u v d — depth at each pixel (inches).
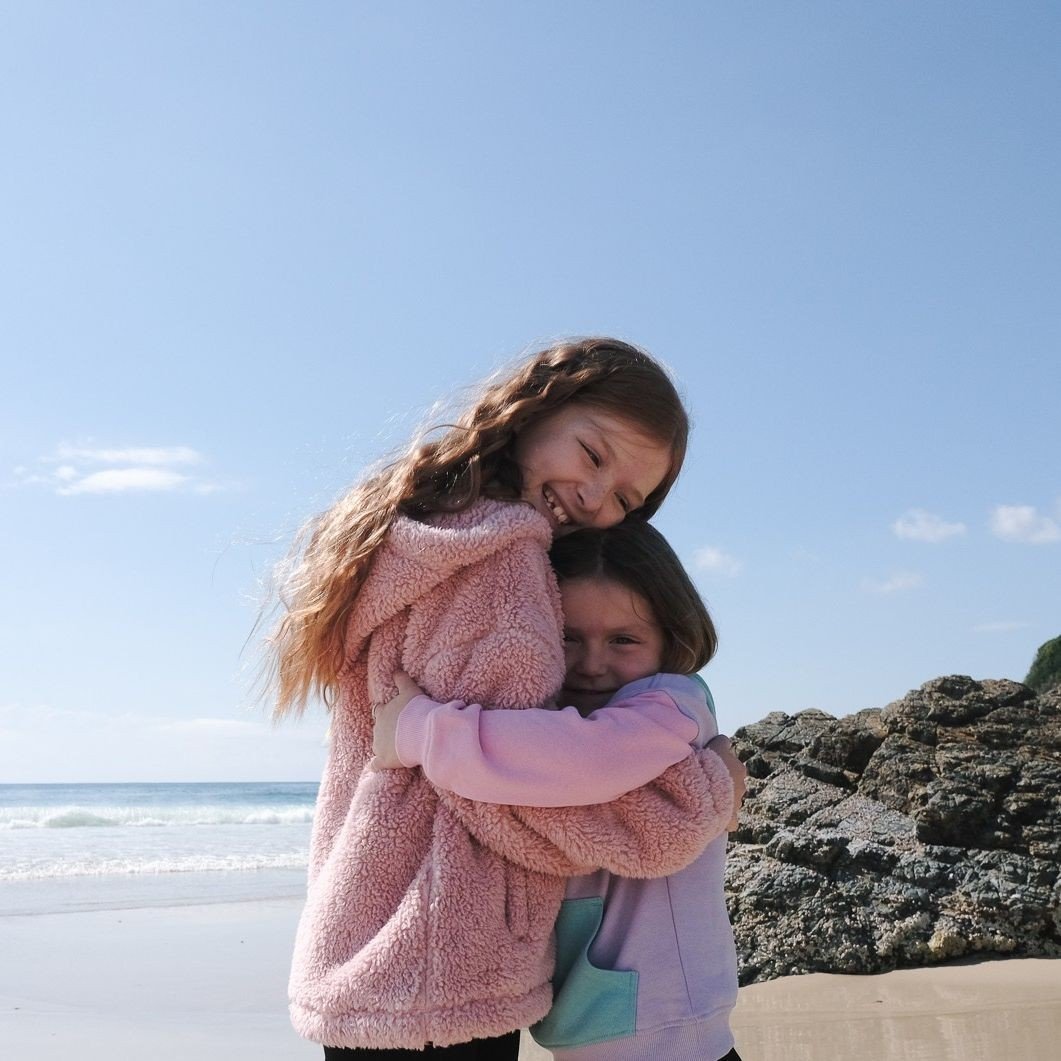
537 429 104.3
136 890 515.5
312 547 98.9
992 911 231.1
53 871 623.5
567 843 82.7
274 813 1301.7
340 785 91.7
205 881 564.7
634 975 86.2
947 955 229.3
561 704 102.9
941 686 286.8
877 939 229.6
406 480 95.1
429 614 89.1
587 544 104.0
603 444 103.3
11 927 377.7
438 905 80.0
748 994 214.1
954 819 246.4
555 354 106.2
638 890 89.6
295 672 96.3
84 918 404.5
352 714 92.8
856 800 269.1
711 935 90.7
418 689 87.8
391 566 90.4
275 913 421.1
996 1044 173.3
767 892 241.0
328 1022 79.5
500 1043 87.4
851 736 285.3
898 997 205.3
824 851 245.0
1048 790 248.8
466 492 94.5
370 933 81.6
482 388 105.2
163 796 2206.0
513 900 82.9
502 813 82.4
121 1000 250.8
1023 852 241.4
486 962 79.5
